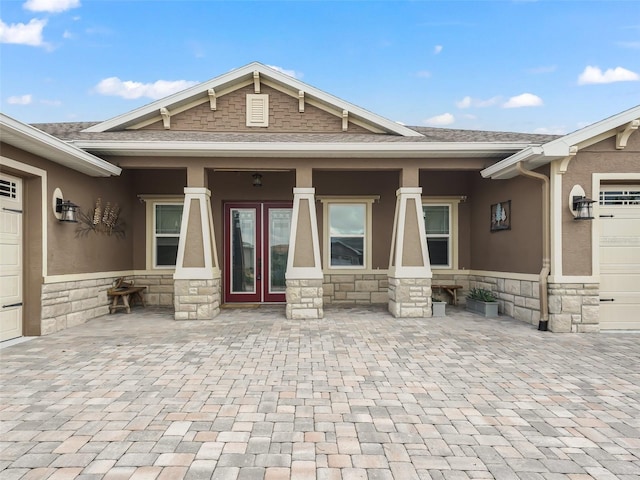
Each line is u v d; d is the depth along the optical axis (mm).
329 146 7430
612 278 6715
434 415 3402
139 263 9656
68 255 7098
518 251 7684
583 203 6434
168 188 9695
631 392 3941
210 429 3131
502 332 6547
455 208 9906
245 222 9938
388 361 4945
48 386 4047
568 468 2619
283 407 3551
